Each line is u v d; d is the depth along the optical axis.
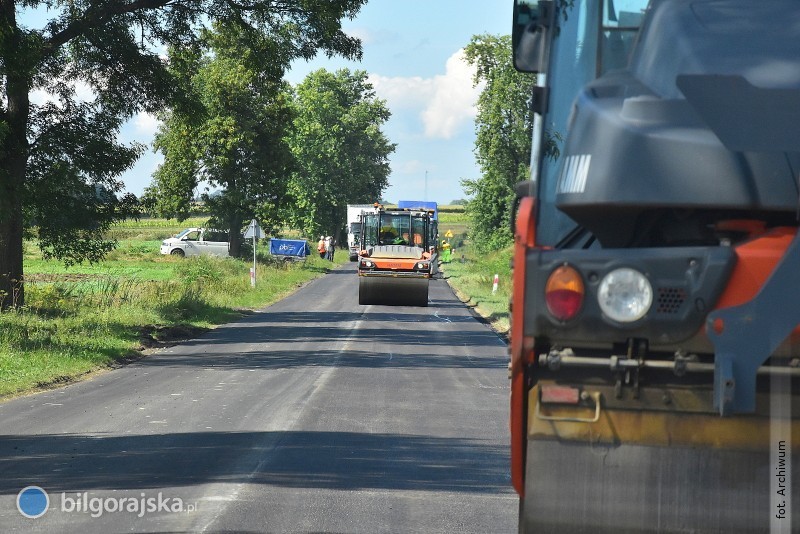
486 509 10.36
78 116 36.81
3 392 20.03
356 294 64.31
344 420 16.61
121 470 12.23
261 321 42.78
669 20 6.09
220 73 94.50
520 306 5.54
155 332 34.44
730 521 5.39
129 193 37.66
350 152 168.88
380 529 9.48
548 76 6.56
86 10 36.16
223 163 94.06
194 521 9.66
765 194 5.43
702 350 5.36
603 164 5.70
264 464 12.66
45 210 35.84
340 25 40.59
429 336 35.66
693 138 5.56
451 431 15.61
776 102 5.55
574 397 5.55
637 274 5.35
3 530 9.32
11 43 32.75
